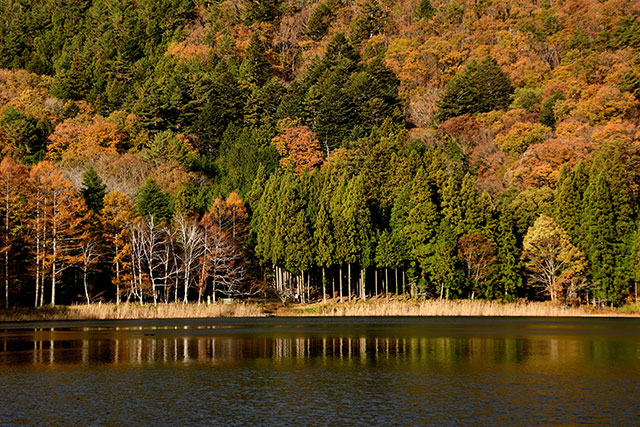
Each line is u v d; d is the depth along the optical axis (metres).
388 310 93.31
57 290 95.31
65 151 153.88
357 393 32.72
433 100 180.00
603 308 94.88
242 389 33.78
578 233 98.06
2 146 153.38
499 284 100.62
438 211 107.44
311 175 131.25
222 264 98.81
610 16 181.38
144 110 171.12
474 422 27.00
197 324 74.62
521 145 139.00
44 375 37.97
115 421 27.38
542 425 26.48
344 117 169.00
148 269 99.31
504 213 100.69
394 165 128.12
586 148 121.00
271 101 186.38
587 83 154.62
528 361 42.94
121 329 67.56
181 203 110.62
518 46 185.62
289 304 100.88
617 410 28.88
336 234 101.88
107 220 94.88
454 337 58.44
